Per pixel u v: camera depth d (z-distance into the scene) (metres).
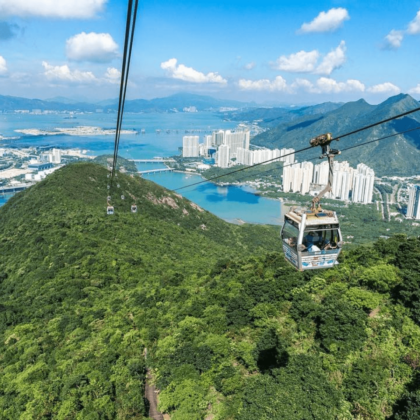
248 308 32.84
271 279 38.44
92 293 48.56
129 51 8.73
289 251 14.37
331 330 26.73
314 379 22.27
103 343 34.34
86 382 27.84
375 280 31.72
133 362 30.33
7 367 33.59
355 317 27.23
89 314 42.16
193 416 23.33
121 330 36.41
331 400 21.00
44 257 61.50
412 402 19.61
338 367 24.61
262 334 29.56
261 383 22.64
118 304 44.16
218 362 27.45
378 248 39.97
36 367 31.66
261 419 19.59
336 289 32.75
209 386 26.03
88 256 59.12
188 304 38.47
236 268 48.53
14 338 39.06
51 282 51.59
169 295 43.59
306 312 30.11
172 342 31.31
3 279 58.19
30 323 42.53
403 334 26.30
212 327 32.09
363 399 22.08
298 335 28.86
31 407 26.31
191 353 28.64
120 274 55.12
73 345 34.88
